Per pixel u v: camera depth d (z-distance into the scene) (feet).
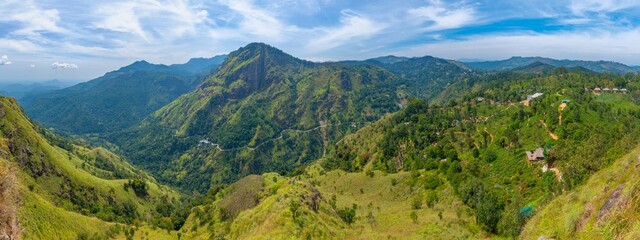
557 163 366.43
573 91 638.12
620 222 93.76
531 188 348.18
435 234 271.49
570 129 434.71
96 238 512.22
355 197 499.10
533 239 150.51
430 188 429.79
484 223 279.69
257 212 308.19
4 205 70.13
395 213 378.94
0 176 72.13
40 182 636.89
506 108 630.33
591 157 331.57
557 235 133.59
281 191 326.24
